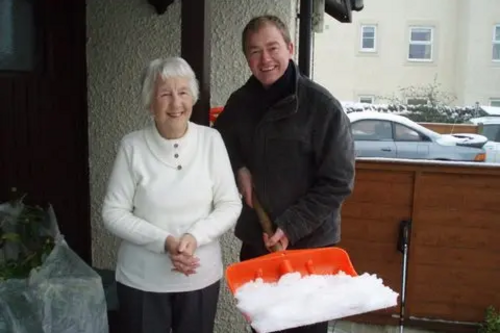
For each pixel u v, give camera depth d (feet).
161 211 5.79
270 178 6.54
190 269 5.60
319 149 6.29
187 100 5.78
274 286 5.60
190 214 5.88
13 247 6.75
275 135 6.39
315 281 5.62
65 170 9.94
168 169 5.84
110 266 10.27
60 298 5.77
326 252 6.02
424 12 50.80
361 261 11.43
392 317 11.36
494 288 11.03
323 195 6.26
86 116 9.96
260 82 6.53
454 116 34.09
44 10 9.43
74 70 9.81
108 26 9.69
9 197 9.31
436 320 11.30
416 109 34.99
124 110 9.86
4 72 9.11
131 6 9.56
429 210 11.03
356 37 51.31
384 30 51.08
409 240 11.16
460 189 10.87
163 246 5.65
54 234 6.88
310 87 6.36
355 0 16.33
